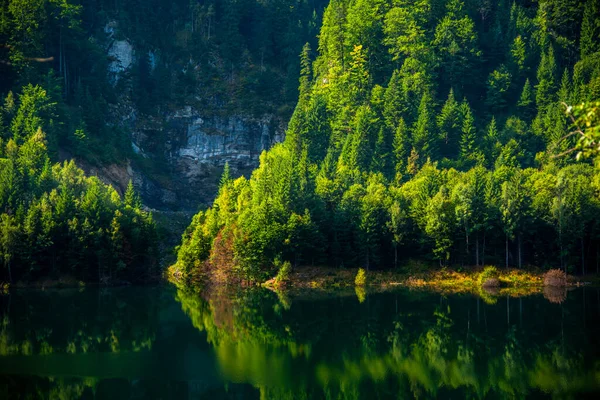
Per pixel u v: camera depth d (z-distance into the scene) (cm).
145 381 5791
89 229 12688
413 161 14512
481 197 12081
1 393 5384
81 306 9944
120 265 12788
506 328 7719
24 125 16438
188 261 13288
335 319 8581
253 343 7281
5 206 12862
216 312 9325
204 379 5859
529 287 11019
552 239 11956
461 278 11600
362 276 11619
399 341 7269
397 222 12031
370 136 15450
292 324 8331
